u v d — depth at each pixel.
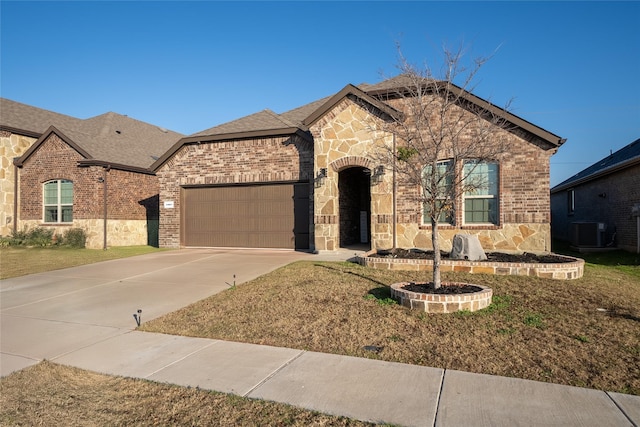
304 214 15.34
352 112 13.52
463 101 11.59
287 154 15.40
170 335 6.17
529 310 6.66
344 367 4.78
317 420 3.64
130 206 19.91
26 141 20.44
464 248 10.33
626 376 4.39
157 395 4.22
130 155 20.62
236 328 6.32
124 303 8.10
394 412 3.74
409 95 11.34
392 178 13.04
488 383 4.30
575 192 21.30
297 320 6.52
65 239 18.03
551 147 11.84
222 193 16.59
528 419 3.59
